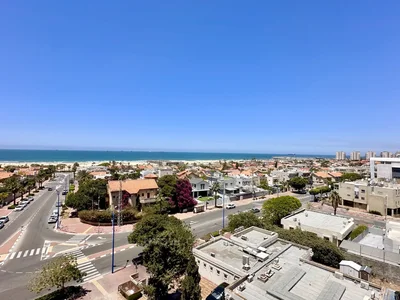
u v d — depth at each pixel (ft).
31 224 190.60
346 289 73.92
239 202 299.17
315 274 83.76
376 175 367.25
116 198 228.84
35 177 379.14
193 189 311.68
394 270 109.50
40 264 120.67
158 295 84.79
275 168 647.15
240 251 107.24
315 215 181.57
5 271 112.68
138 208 228.43
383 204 241.76
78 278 92.53
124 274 111.24
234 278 87.35
